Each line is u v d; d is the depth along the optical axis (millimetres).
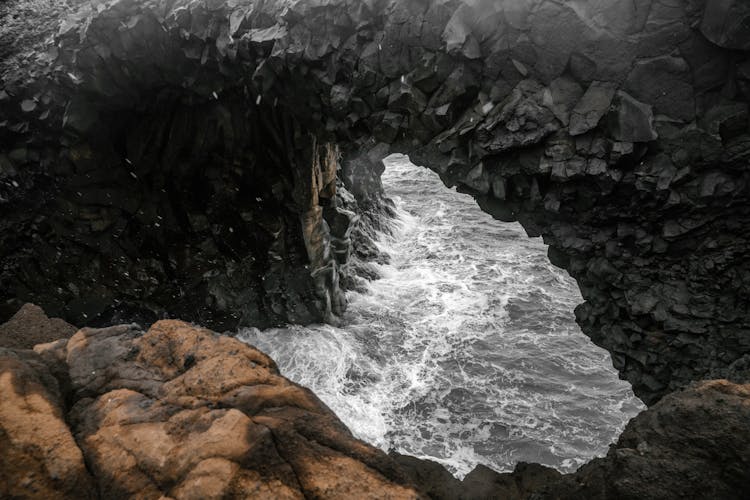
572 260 9352
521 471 8680
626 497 4242
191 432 3820
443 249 31250
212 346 4707
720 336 7875
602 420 18984
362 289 26578
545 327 24203
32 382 4234
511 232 33062
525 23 8727
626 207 8477
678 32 7711
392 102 10328
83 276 20172
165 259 21016
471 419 19078
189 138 17969
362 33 10508
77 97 15992
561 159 8562
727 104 7562
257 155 18703
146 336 4941
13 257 19312
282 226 20641
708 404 4348
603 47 8195
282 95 12922
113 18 13852
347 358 21984
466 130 9414
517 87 8984
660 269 8422
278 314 22750
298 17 11328
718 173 7684
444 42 9375
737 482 3969
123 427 3959
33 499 3496
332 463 3637
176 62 14531
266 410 4059
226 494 3385
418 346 23016
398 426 18859
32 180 18078
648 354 8711
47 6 17906
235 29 12562
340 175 28641
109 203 19125
